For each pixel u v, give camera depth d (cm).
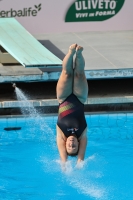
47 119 3847
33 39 4222
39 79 3834
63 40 4888
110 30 5275
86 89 2877
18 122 3809
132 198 2869
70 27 5203
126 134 3703
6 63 4128
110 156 3384
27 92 4091
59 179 3075
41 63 3575
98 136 3675
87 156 3366
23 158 3344
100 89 4150
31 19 5084
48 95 4000
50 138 3622
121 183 3045
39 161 3300
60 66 3591
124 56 4338
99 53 4447
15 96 3966
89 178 3089
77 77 2830
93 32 5231
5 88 4194
